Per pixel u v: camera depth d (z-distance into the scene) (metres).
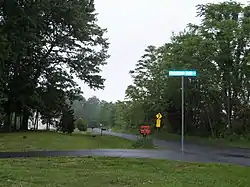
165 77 59.22
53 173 12.07
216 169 14.86
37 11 42.62
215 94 48.31
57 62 51.41
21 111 49.03
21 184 9.86
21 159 16.59
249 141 40.50
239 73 45.56
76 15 48.12
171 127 62.66
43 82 49.69
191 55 46.38
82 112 151.38
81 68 51.78
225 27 44.00
